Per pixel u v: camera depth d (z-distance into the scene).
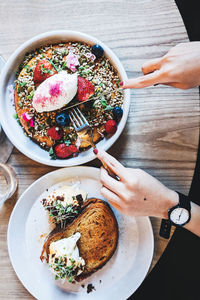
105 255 0.63
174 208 0.59
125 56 0.64
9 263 0.64
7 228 0.65
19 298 0.64
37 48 0.63
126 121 0.62
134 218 0.63
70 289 0.64
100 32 0.64
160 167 0.64
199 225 0.61
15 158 0.65
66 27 0.64
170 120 0.64
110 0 0.63
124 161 0.65
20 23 0.64
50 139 0.64
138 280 0.62
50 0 0.63
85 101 0.61
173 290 0.89
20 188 0.65
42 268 0.64
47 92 0.59
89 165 0.65
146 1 0.63
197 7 0.90
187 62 0.53
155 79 0.54
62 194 0.62
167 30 0.63
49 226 0.64
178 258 0.89
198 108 0.63
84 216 0.64
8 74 0.62
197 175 0.87
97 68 0.64
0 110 0.61
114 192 0.60
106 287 0.63
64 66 0.62
